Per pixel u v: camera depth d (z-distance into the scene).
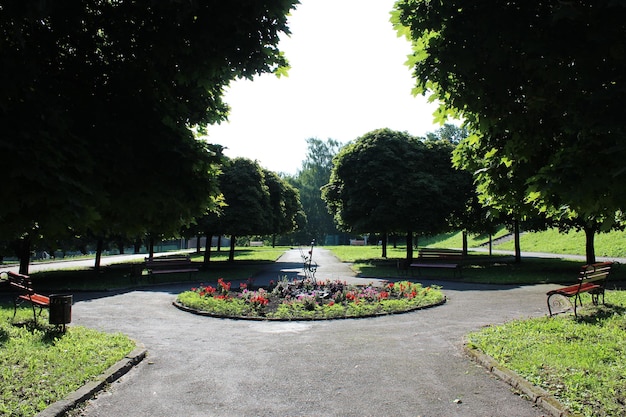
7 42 3.23
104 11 3.86
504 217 23.22
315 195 84.50
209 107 5.16
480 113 4.68
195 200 4.32
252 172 25.83
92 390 5.29
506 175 5.39
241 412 4.79
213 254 41.44
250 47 3.88
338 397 5.19
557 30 3.76
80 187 3.12
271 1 3.72
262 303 11.19
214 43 3.81
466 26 4.11
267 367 6.41
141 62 4.08
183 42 3.81
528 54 3.90
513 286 15.21
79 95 3.83
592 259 19.03
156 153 4.03
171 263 18.30
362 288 14.15
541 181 4.02
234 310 10.67
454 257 18.44
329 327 9.17
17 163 2.83
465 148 5.93
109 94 4.00
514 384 5.44
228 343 7.89
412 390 5.39
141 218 4.32
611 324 7.98
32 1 2.78
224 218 23.80
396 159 23.47
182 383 5.74
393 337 8.17
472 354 6.73
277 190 31.14
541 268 21.34
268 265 27.06
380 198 24.20
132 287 16.30
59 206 3.01
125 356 6.68
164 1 3.29
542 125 4.48
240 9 3.66
